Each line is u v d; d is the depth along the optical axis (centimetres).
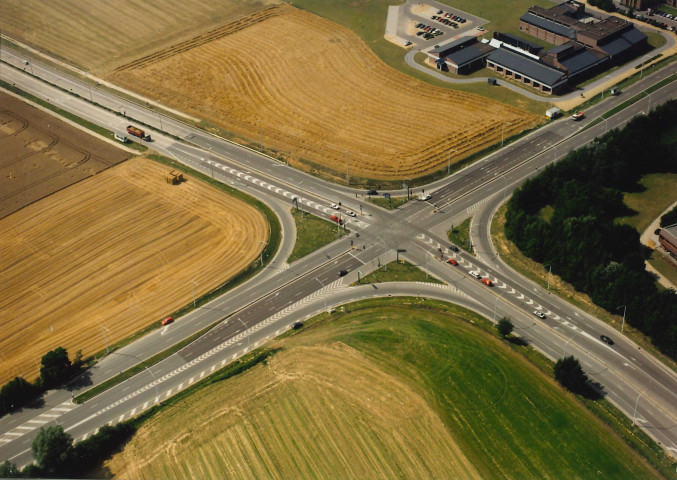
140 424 19900
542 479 17838
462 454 18450
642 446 18662
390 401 19925
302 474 18225
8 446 19638
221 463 18612
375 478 18025
